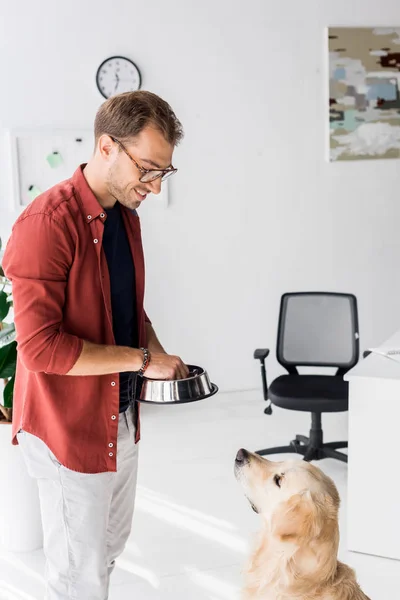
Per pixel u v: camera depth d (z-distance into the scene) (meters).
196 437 4.02
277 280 4.71
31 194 4.25
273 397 3.44
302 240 4.71
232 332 4.70
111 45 4.23
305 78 4.54
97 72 4.22
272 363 4.78
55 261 1.66
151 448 3.87
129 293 1.90
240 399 4.66
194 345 4.65
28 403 1.79
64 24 4.15
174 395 1.79
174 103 4.38
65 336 1.66
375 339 4.95
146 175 1.68
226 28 4.36
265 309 4.73
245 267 4.65
